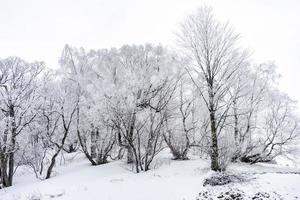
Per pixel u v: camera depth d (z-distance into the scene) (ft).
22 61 74.33
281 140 75.31
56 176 72.54
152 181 51.67
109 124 74.90
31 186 61.41
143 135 72.08
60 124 88.22
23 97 72.59
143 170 66.03
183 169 61.00
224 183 42.88
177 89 76.02
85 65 85.61
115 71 79.71
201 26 57.47
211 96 57.52
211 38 56.95
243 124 72.64
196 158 76.59
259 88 76.28
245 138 73.05
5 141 68.74
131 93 68.03
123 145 75.97
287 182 37.32
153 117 67.77
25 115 72.38
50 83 79.51
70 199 44.86
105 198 43.57
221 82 59.26
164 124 72.90
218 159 57.16
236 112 71.15
